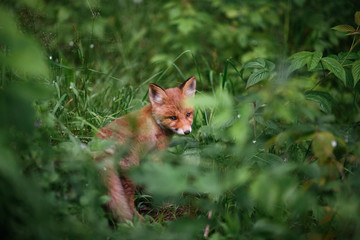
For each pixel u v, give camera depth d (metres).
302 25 13.02
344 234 4.61
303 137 4.38
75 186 4.80
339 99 10.12
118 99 9.16
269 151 6.86
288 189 3.68
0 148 2.99
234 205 5.70
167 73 12.18
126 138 6.41
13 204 4.02
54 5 11.16
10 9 7.17
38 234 3.86
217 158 5.64
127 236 4.64
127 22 13.44
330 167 4.32
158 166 3.44
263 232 4.18
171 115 7.15
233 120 5.33
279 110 4.06
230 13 13.38
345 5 12.70
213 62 12.27
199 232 5.26
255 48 12.45
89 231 4.41
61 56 8.82
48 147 4.83
